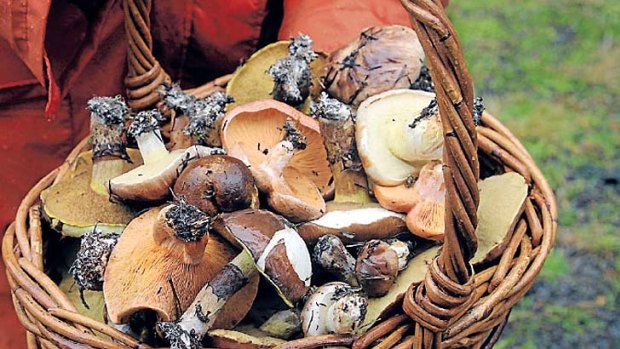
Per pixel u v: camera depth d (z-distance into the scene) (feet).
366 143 2.58
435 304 2.18
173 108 2.77
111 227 2.54
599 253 5.02
